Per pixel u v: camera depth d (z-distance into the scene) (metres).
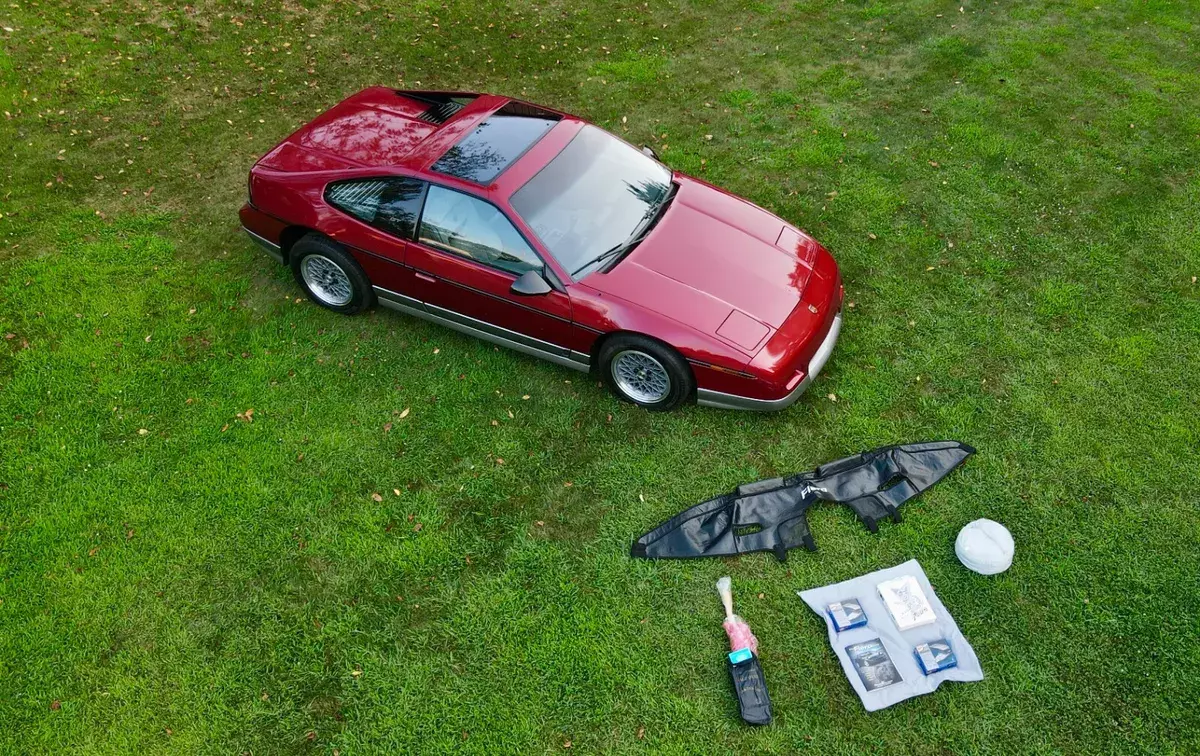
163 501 5.10
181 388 5.79
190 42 9.41
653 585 4.67
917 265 6.77
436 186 5.37
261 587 4.69
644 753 4.03
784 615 4.53
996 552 4.57
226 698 4.24
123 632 4.49
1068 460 5.25
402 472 5.28
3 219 7.13
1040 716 4.11
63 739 4.09
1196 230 7.02
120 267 6.71
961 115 8.49
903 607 4.45
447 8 10.27
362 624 4.53
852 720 4.13
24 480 5.20
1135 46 9.57
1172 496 5.04
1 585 4.67
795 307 5.33
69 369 5.89
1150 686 4.20
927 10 10.32
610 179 5.75
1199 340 6.03
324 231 5.75
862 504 4.96
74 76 8.79
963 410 5.59
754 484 5.06
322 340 6.17
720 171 7.81
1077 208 7.30
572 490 5.17
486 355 6.06
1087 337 6.09
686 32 9.97
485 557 4.83
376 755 4.04
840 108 8.65
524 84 9.05
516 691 4.25
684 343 5.06
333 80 8.98
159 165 7.79
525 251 5.27
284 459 5.34
